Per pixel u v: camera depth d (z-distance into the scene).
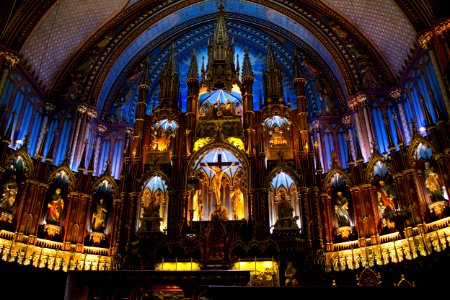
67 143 25.45
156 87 32.25
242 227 22.53
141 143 25.97
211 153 25.81
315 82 30.45
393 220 19.45
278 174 24.39
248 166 24.23
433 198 18.75
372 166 22.34
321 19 29.22
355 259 21.12
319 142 28.00
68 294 8.79
